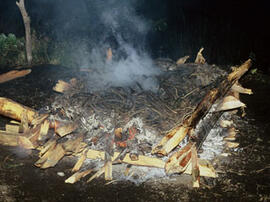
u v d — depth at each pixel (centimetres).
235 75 437
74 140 388
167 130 405
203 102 388
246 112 547
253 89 655
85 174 362
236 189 345
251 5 1128
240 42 935
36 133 407
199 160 374
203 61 535
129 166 381
